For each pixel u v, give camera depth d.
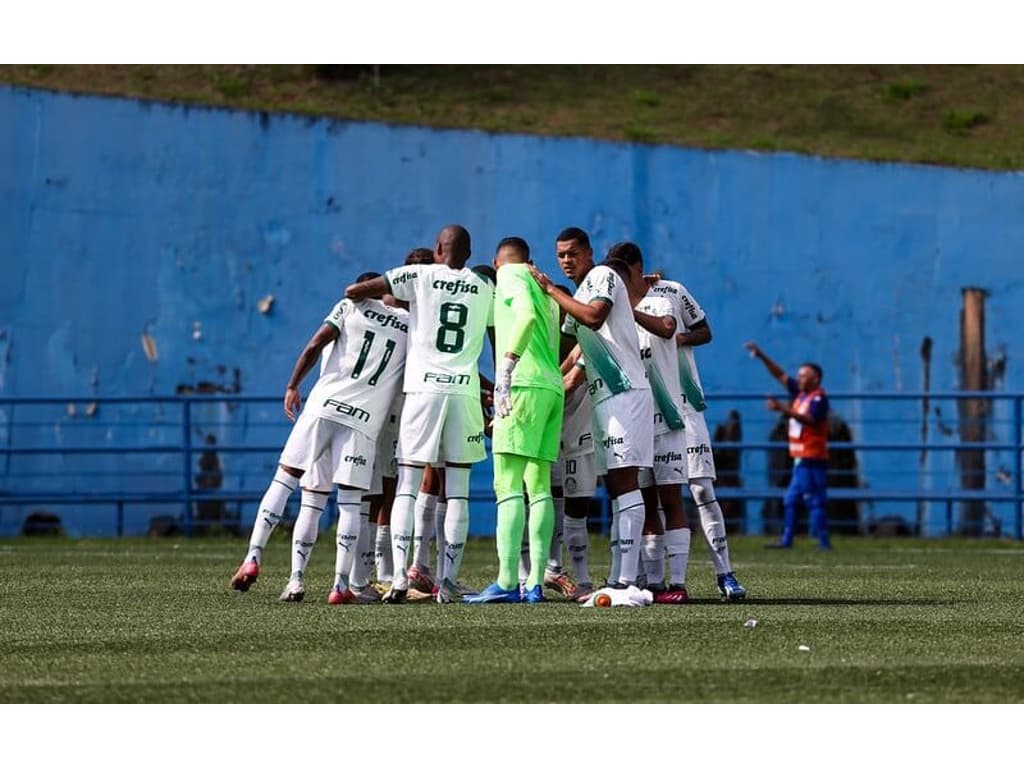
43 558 57.81
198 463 83.31
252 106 92.81
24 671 24.86
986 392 81.56
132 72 96.06
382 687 23.20
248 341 85.44
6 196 85.25
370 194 86.12
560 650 26.75
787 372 85.69
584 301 33.97
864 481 84.31
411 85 97.19
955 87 103.50
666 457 35.75
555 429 35.09
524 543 38.19
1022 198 87.19
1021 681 23.77
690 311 36.41
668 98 98.88
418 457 35.44
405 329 36.25
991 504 83.88
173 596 38.28
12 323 85.00
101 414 84.12
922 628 30.31
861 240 86.62
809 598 38.28
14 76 94.50
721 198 86.31
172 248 85.69
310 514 36.53
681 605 35.03
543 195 85.94
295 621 31.31
